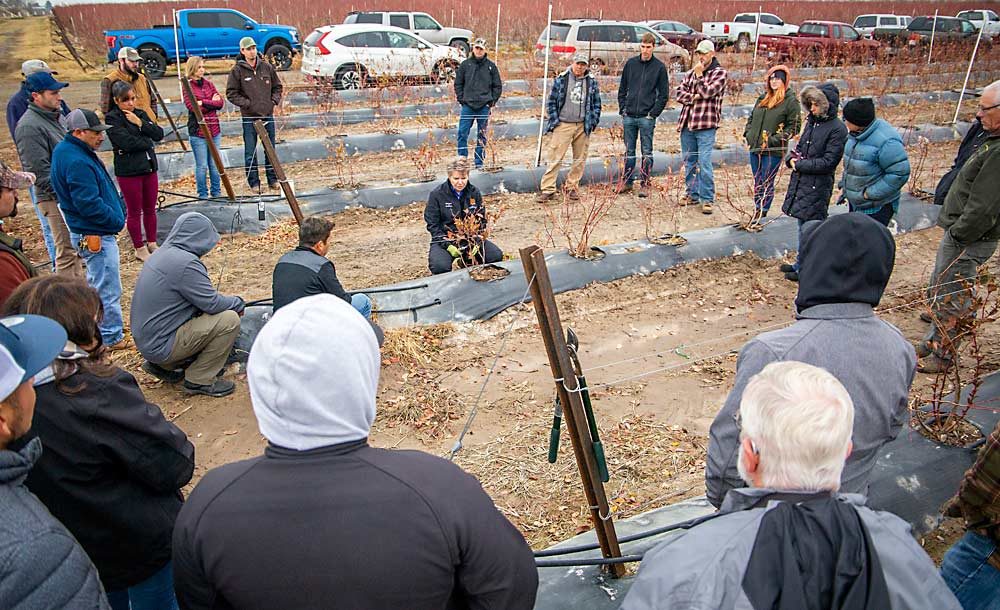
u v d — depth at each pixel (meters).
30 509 1.32
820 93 5.66
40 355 1.50
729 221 8.04
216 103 8.13
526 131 12.35
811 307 2.08
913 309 5.88
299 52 20.95
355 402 1.37
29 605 1.24
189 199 8.15
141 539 2.21
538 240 7.39
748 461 1.50
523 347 5.26
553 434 2.46
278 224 7.80
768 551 1.29
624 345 5.33
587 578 2.73
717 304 6.00
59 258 5.81
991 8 38.22
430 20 19.47
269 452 1.38
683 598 1.31
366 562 1.29
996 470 2.14
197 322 4.43
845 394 1.46
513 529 1.49
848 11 37.69
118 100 6.04
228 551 1.31
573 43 18.09
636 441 4.16
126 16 29.33
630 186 9.05
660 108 8.45
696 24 32.25
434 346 5.23
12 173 3.36
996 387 4.40
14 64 21.19
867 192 5.46
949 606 1.32
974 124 5.25
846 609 1.21
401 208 8.48
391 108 13.18
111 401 2.04
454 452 3.38
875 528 1.35
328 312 1.39
